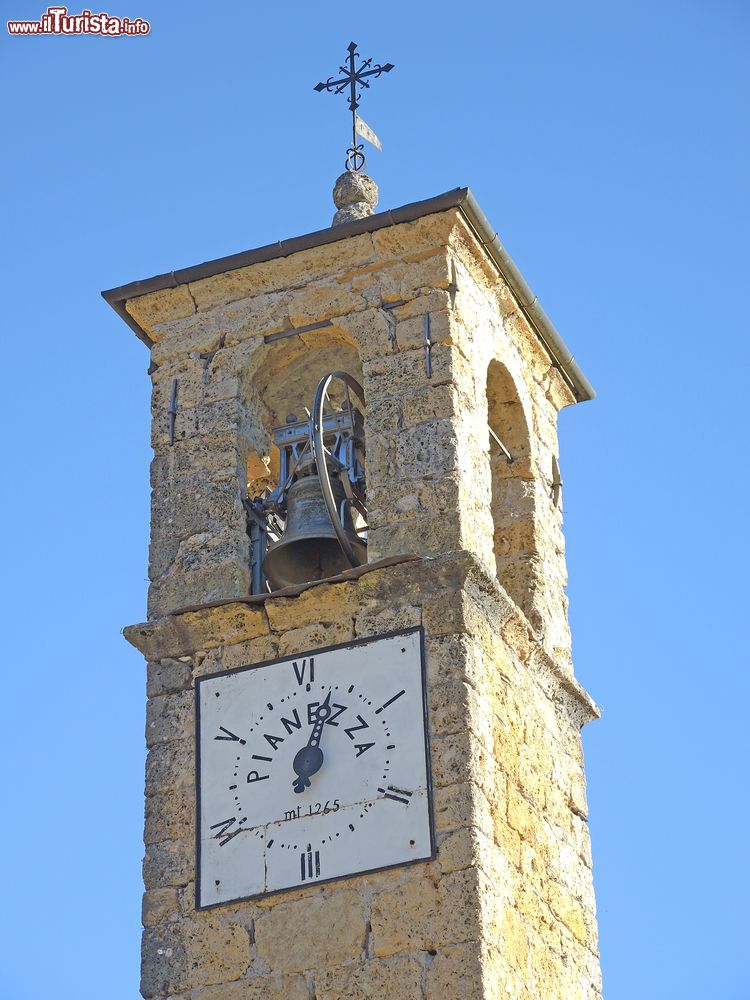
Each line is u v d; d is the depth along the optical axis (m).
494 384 27.53
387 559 24.41
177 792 24.30
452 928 22.62
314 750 23.98
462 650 24.00
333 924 23.02
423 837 23.14
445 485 25.05
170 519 26.02
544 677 25.89
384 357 26.03
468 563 24.25
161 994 23.20
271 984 22.92
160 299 27.27
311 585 24.59
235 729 24.44
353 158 29.16
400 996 22.44
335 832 23.50
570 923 24.83
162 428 26.64
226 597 25.28
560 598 27.31
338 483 25.94
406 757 23.61
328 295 26.61
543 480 27.75
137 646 25.16
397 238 26.61
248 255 26.97
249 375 26.84
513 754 24.50
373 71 29.53
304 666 24.48
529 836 24.36
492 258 27.03
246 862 23.66
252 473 27.00
